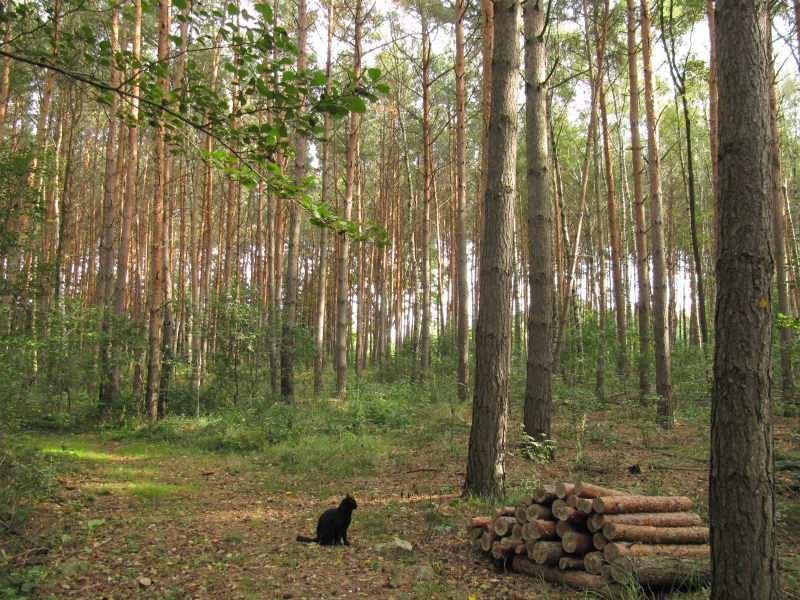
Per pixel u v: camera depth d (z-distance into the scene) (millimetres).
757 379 3031
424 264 19125
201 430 12594
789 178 25594
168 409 14578
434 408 14625
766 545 2961
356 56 16281
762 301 3055
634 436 11000
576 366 17203
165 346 15000
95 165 25578
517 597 4109
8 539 5105
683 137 23703
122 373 19219
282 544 5480
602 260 21406
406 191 33594
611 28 17438
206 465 9773
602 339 16906
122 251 14422
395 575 4559
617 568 4062
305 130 4031
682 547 4324
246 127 3992
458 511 6203
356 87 3859
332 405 15203
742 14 3168
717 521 3072
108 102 4230
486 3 13805
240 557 5090
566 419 12602
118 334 13727
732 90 3166
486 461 6656
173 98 4035
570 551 4328
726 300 3125
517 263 33500
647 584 4047
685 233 32250
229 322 15430
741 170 3109
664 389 12031
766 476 3000
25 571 4562
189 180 25375
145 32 16781
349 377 23672
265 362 19141
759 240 3074
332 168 24984
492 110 6863
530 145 8898
